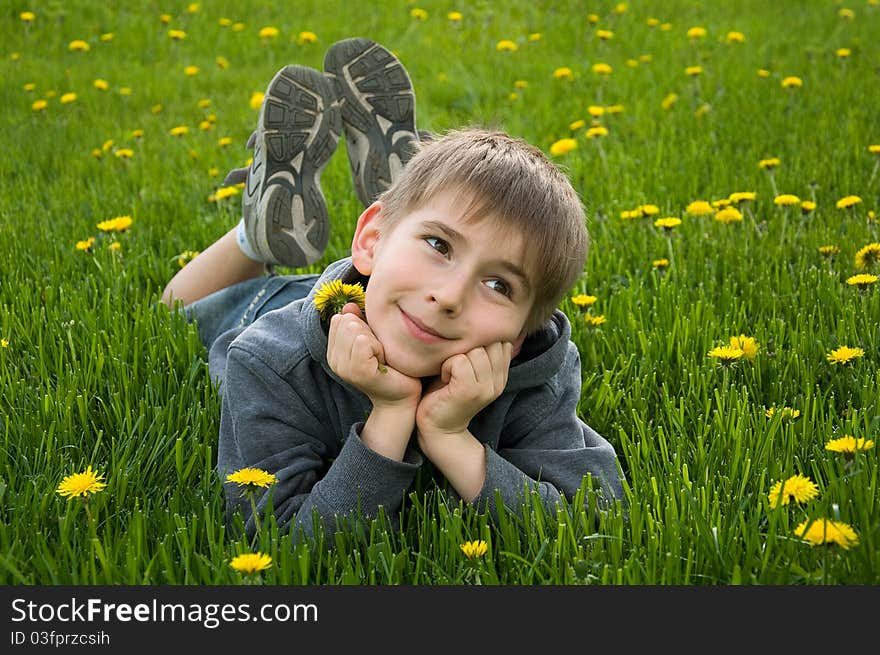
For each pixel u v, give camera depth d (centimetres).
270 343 183
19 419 202
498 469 172
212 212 371
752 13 802
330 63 269
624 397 224
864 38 685
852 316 247
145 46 712
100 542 161
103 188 400
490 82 608
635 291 281
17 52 671
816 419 205
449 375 167
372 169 277
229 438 189
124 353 233
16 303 265
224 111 560
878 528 157
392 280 163
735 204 363
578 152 455
